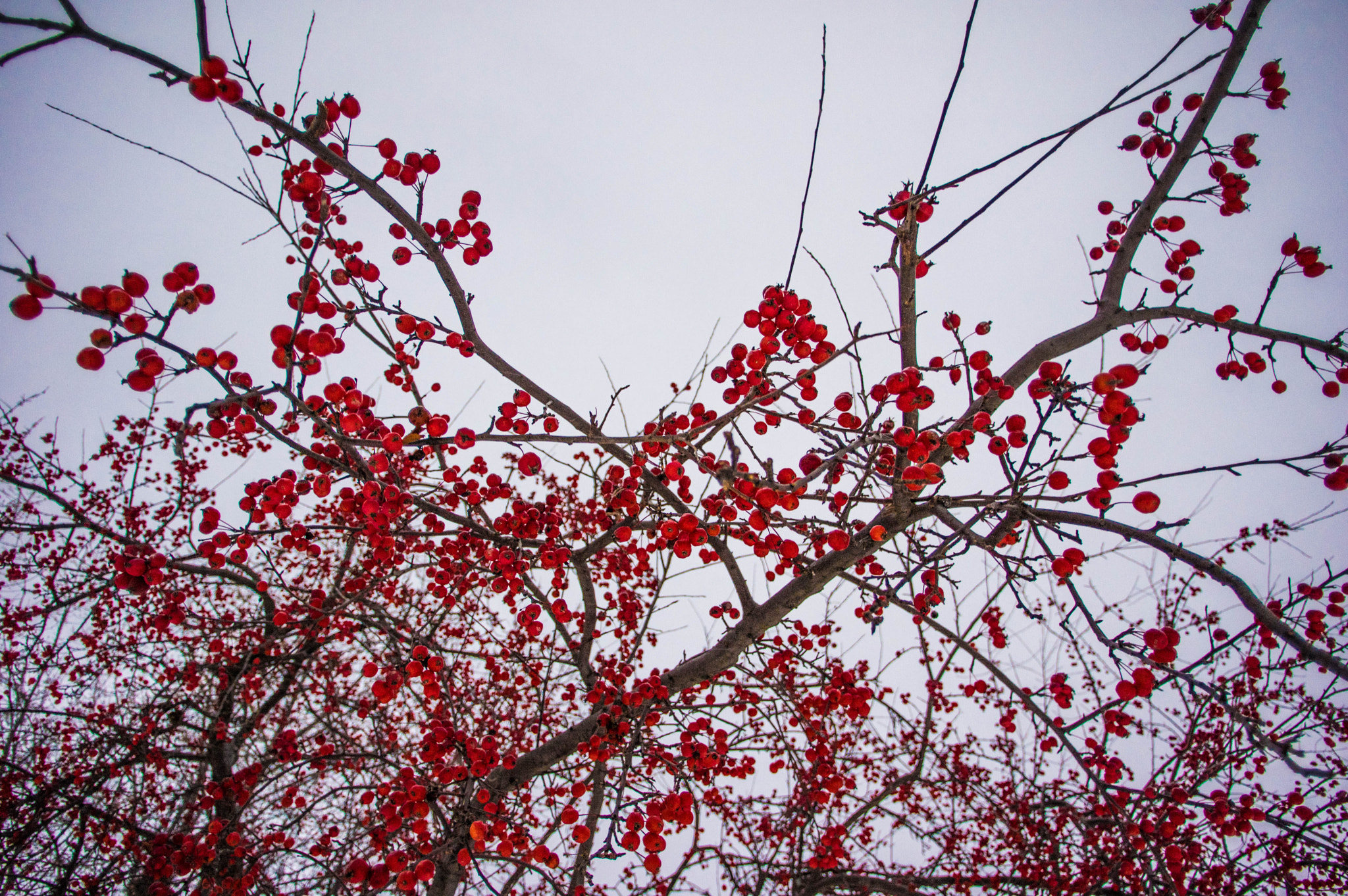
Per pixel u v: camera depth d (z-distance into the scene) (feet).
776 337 12.91
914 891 23.48
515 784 14.10
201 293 8.39
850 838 24.94
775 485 10.00
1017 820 25.77
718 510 12.74
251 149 11.96
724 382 14.03
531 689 23.95
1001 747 28.07
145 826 22.80
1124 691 10.22
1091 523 10.59
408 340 13.20
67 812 19.53
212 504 24.14
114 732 22.80
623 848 12.64
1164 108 13.94
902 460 11.67
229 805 19.77
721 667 14.42
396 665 14.78
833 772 17.88
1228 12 12.38
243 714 27.55
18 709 20.30
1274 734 17.57
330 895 17.75
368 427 11.96
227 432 10.11
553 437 10.08
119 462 26.71
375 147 11.59
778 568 15.61
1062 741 11.46
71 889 19.51
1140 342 13.92
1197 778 21.56
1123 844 16.34
